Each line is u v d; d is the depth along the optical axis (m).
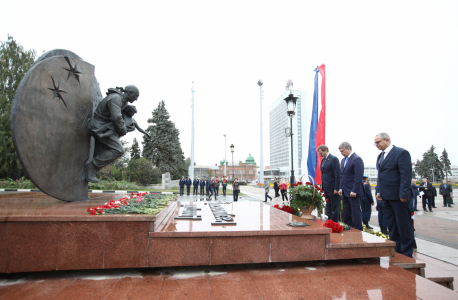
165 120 36.22
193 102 28.41
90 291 2.78
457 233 7.40
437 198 22.61
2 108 21.64
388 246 3.86
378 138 4.78
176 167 37.16
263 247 3.54
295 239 3.63
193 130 28.25
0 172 21.31
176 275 3.28
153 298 2.64
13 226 3.11
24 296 2.65
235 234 3.46
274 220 4.43
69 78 5.02
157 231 3.36
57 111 4.73
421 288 2.97
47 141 4.50
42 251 3.12
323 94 8.52
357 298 2.71
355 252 3.77
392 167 4.55
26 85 4.12
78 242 3.18
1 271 3.04
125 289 2.85
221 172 101.56
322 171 6.49
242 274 3.36
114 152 5.63
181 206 6.24
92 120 5.61
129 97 5.97
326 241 3.71
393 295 2.79
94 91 5.99
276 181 19.86
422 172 73.06
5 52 22.91
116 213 3.46
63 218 3.16
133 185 24.53
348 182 5.92
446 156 78.56
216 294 2.77
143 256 3.27
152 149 35.78
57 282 3.00
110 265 3.21
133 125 6.22
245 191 31.50
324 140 8.41
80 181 5.38
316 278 3.26
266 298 2.70
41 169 4.38
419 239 6.59
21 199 5.49
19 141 3.98
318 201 5.73
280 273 3.41
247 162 110.69
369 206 8.12
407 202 4.39
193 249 3.38
